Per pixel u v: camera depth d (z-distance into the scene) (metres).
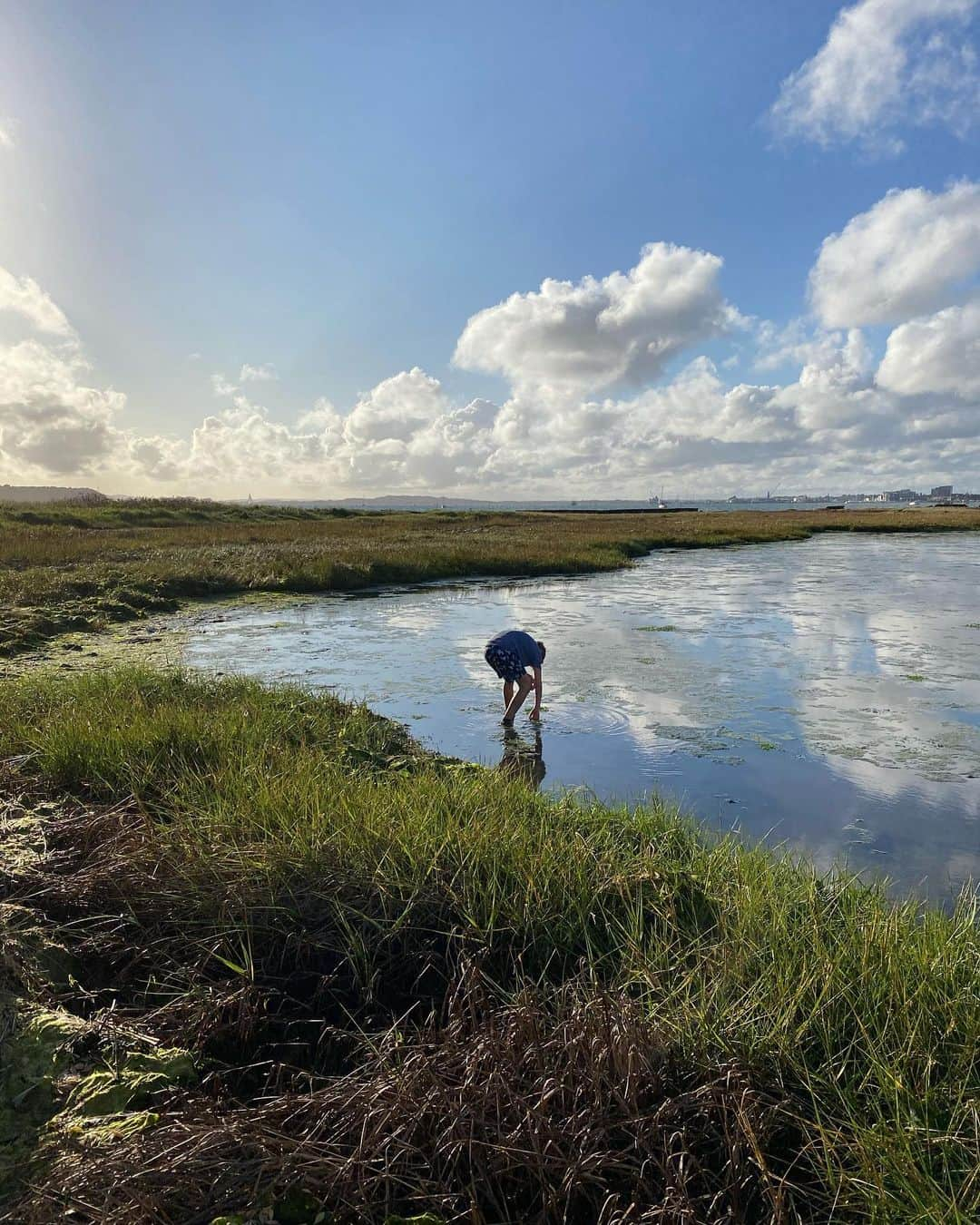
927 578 23.00
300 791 4.90
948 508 103.44
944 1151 2.32
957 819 5.78
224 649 12.23
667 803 6.00
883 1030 2.84
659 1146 2.43
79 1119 2.40
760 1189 2.34
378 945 3.52
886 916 3.72
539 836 4.46
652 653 11.88
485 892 3.79
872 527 51.50
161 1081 2.64
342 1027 3.21
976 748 7.45
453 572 23.30
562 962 3.52
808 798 6.21
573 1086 2.56
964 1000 2.95
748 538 41.38
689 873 4.29
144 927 3.67
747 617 15.41
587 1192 2.31
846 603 17.36
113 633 13.42
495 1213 2.32
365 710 8.14
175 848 4.16
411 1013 3.29
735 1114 2.48
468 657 11.69
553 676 10.43
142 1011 3.13
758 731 7.98
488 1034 2.76
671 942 3.58
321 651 12.14
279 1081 2.76
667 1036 2.79
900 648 12.28
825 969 3.12
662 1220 2.19
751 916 3.66
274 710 7.52
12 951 3.11
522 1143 2.38
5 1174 2.18
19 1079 2.51
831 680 10.20
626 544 33.16
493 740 7.71
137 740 5.94
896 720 8.39
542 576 23.55
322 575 20.09
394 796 4.89
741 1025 2.82
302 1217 2.17
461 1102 2.46
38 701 7.38
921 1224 2.12
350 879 3.84
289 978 3.41
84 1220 2.07
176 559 22.41
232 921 3.62
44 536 29.12
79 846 4.29
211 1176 2.21
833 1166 2.36
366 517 55.75
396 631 13.91
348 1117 2.44
